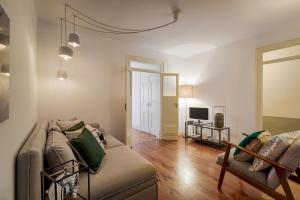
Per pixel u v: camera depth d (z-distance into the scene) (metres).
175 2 2.21
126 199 1.49
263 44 3.22
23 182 1.08
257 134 1.92
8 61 0.84
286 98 3.50
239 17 2.60
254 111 3.36
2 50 0.75
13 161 1.01
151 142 4.16
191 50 4.34
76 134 2.10
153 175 1.70
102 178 1.44
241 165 1.84
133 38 3.54
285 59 3.10
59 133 1.91
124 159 1.84
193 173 2.48
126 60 3.69
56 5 2.30
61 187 0.98
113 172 1.54
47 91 2.87
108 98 3.56
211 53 4.25
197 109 4.36
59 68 2.97
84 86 3.25
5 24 0.79
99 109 3.44
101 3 2.25
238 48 3.65
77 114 3.18
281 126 3.54
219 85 4.06
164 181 2.25
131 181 1.52
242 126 3.57
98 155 1.69
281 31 2.96
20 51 1.25
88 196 1.17
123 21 2.77
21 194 1.08
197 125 4.16
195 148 3.68
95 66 3.38
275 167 1.48
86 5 2.30
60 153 1.33
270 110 3.73
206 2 2.21
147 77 5.22
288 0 2.15
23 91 1.36
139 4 2.27
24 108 1.41
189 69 4.88
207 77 4.35
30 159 1.09
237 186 2.12
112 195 1.40
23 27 1.38
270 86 3.72
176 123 4.40
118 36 3.43
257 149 1.82
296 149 1.47
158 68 4.49
